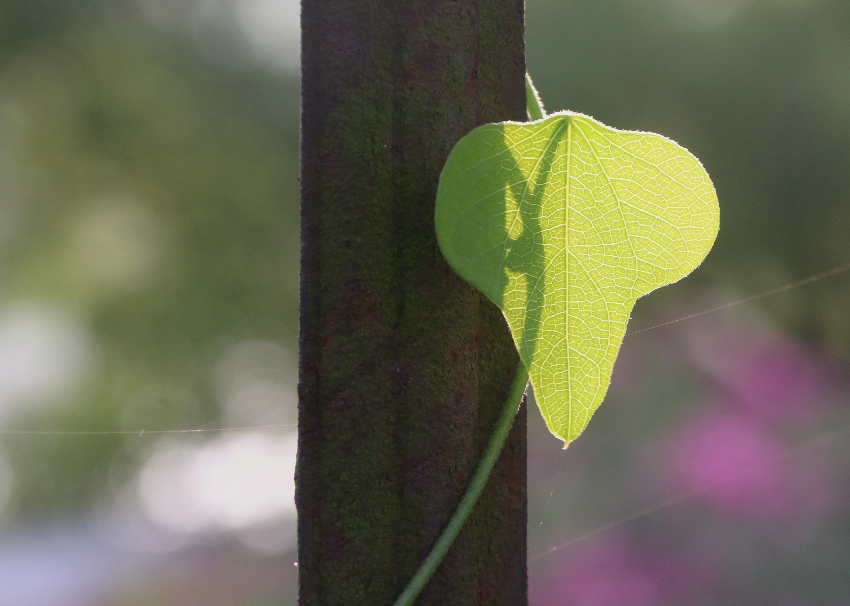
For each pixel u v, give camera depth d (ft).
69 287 12.95
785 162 9.78
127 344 12.75
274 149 11.85
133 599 10.25
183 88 11.69
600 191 1.91
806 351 9.91
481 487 1.91
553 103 10.28
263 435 11.07
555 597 7.36
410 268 1.90
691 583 7.08
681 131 10.25
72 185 12.21
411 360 1.90
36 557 11.95
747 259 10.16
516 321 1.91
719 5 10.16
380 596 1.89
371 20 1.90
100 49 11.48
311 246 1.90
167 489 12.86
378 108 1.90
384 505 1.89
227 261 12.33
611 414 9.20
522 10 1.96
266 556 11.30
